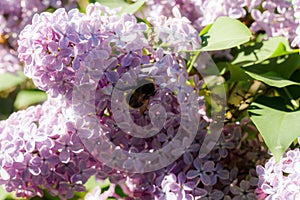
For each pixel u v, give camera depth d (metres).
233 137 0.49
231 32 0.49
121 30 0.46
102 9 0.48
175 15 0.49
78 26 0.45
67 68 0.45
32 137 0.47
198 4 0.53
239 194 0.48
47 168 0.47
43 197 0.53
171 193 0.47
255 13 0.53
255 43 0.53
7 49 0.61
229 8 0.52
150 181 0.48
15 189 0.48
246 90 0.53
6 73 0.61
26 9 0.60
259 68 0.52
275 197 0.45
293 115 0.47
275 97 0.49
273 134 0.45
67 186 0.48
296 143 0.48
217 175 0.48
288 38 0.53
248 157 0.49
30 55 0.45
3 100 0.62
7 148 0.47
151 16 0.53
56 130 0.47
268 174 0.46
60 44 0.44
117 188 0.53
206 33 0.50
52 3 0.60
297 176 0.44
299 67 0.53
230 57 0.54
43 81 0.45
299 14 0.47
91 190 0.56
